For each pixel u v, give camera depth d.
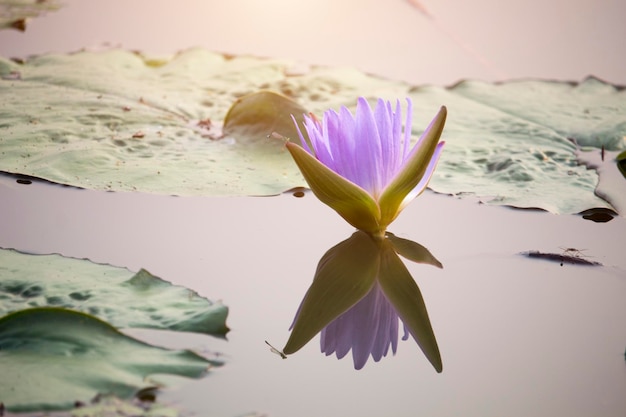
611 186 1.15
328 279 1.05
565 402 0.96
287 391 0.96
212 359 0.97
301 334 1.00
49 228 1.09
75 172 1.15
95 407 0.93
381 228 1.09
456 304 1.04
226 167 1.17
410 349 1.00
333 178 1.06
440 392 0.97
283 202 1.15
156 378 0.95
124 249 1.07
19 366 0.94
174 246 1.08
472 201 1.14
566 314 1.03
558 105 1.31
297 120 1.22
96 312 0.99
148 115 1.26
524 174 1.17
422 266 1.07
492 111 1.29
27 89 1.30
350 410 0.95
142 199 1.14
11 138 1.19
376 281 1.06
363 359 0.99
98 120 1.24
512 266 1.07
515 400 0.96
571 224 1.12
